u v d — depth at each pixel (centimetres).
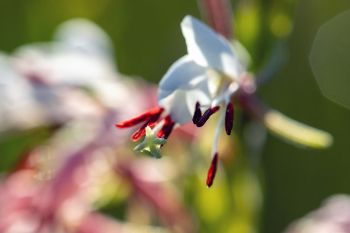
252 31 18
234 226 19
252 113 16
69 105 19
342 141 27
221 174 19
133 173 19
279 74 27
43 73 19
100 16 29
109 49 21
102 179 19
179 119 14
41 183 18
